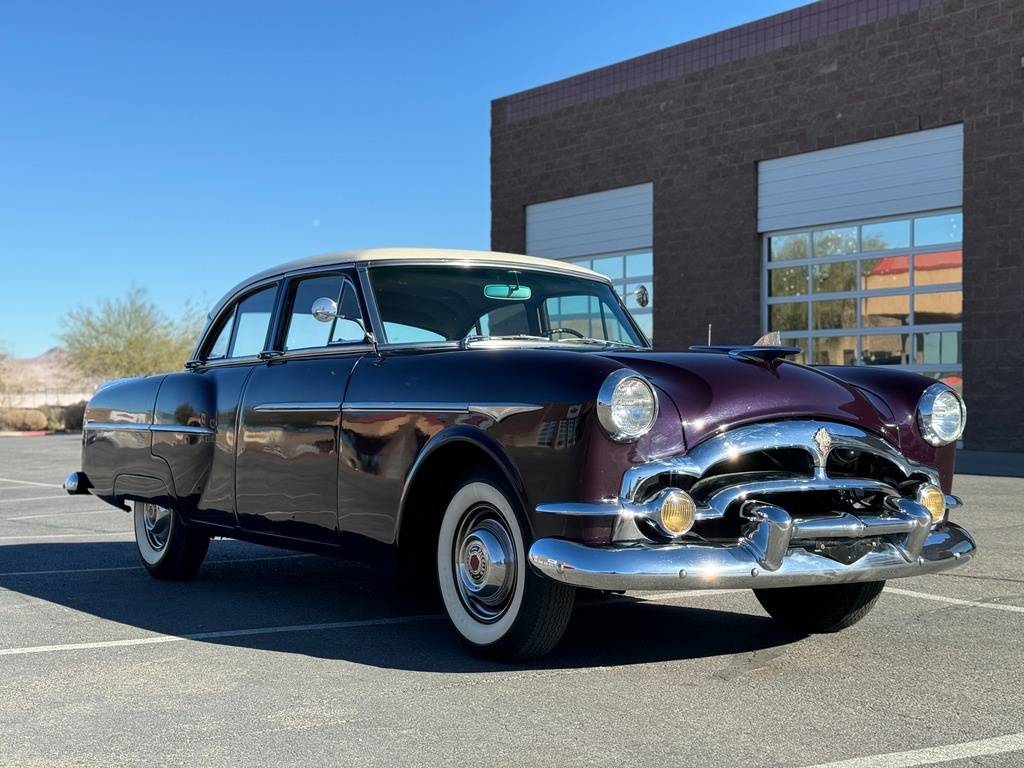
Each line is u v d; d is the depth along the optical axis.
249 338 5.74
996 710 3.58
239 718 3.51
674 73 20.34
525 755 3.13
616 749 3.18
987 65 15.99
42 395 46.19
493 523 4.17
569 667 4.14
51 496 12.43
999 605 5.33
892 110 17.16
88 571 6.67
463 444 4.23
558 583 3.92
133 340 44.47
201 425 5.70
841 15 17.80
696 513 3.78
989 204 15.98
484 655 4.21
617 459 3.75
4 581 6.27
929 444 4.34
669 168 20.45
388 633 4.78
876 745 3.21
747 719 3.47
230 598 5.70
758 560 3.76
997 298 15.90
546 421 3.86
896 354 17.38
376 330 4.82
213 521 5.66
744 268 19.28
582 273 5.64
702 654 4.36
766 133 18.91
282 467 5.10
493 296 5.17
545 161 22.77
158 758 3.14
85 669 4.17
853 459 4.16
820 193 18.25
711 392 3.94
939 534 4.28
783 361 4.34
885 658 4.30
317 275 5.32
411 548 4.52
